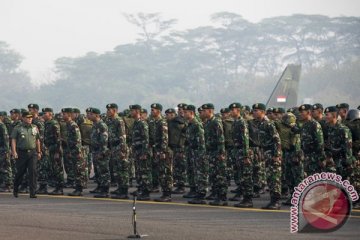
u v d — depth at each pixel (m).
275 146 31.69
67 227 26.66
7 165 39.50
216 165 33.22
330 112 31.25
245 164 32.41
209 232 25.72
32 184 35.84
